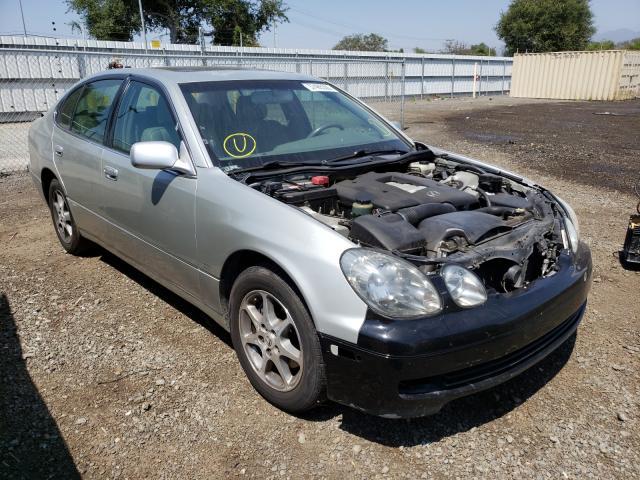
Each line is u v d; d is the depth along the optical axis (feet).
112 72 13.93
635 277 14.55
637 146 36.96
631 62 89.92
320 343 8.05
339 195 10.10
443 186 10.81
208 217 9.73
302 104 12.79
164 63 55.88
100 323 12.18
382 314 7.45
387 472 7.91
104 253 16.49
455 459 8.16
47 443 8.44
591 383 9.95
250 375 9.64
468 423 8.95
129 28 120.88
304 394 8.54
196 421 8.97
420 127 50.80
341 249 7.94
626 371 10.28
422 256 8.41
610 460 8.10
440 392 7.69
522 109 72.69
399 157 12.15
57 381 10.02
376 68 82.94
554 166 29.63
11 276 14.74
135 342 11.39
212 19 124.06
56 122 15.65
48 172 15.90
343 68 77.05
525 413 9.17
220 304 10.12
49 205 16.76
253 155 10.84
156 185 10.94
